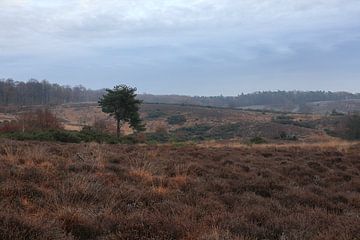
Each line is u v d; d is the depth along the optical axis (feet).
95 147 63.36
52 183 29.58
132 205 26.32
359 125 211.61
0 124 169.68
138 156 52.31
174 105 494.18
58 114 434.71
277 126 328.08
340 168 55.98
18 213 21.67
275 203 29.45
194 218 23.89
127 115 184.75
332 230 22.02
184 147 79.41
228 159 55.98
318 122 354.74
